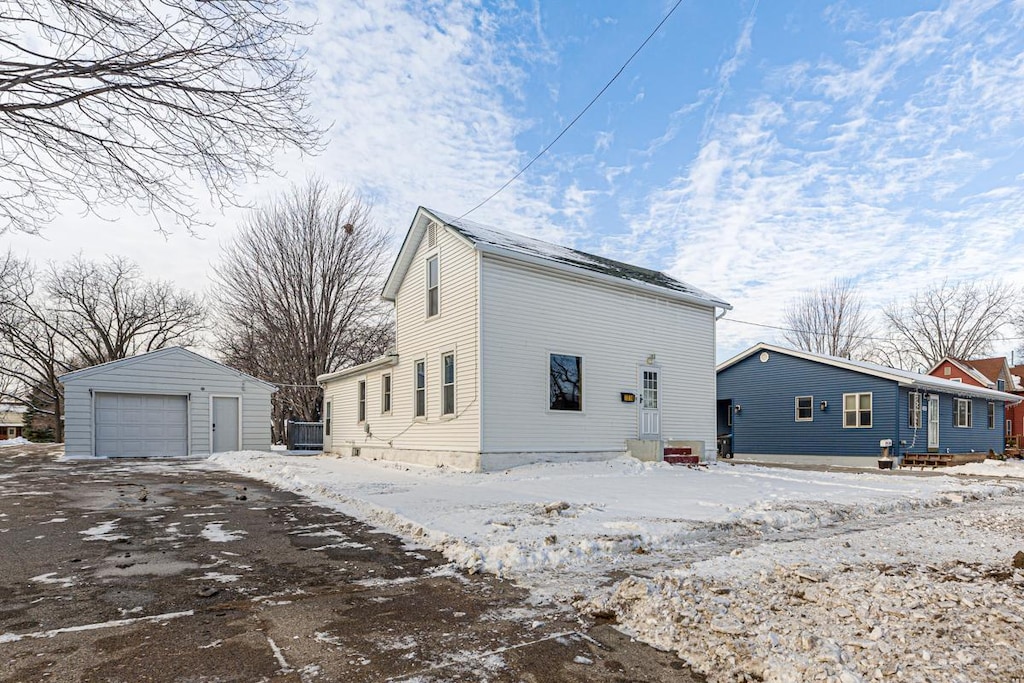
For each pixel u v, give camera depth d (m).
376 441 17.94
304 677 3.10
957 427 23.64
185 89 6.17
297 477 11.73
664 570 5.29
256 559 5.50
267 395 22.02
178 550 5.77
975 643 3.38
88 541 6.09
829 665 3.13
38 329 35.44
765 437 23.91
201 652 3.39
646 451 15.27
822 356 22.25
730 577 4.75
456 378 13.84
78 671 3.12
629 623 3.95
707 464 16.45
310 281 31.02
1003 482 13.99
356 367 19.17
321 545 6.11
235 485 10.99
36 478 11.88
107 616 3.96
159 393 19.81
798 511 8.04
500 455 13.09
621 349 15.78
